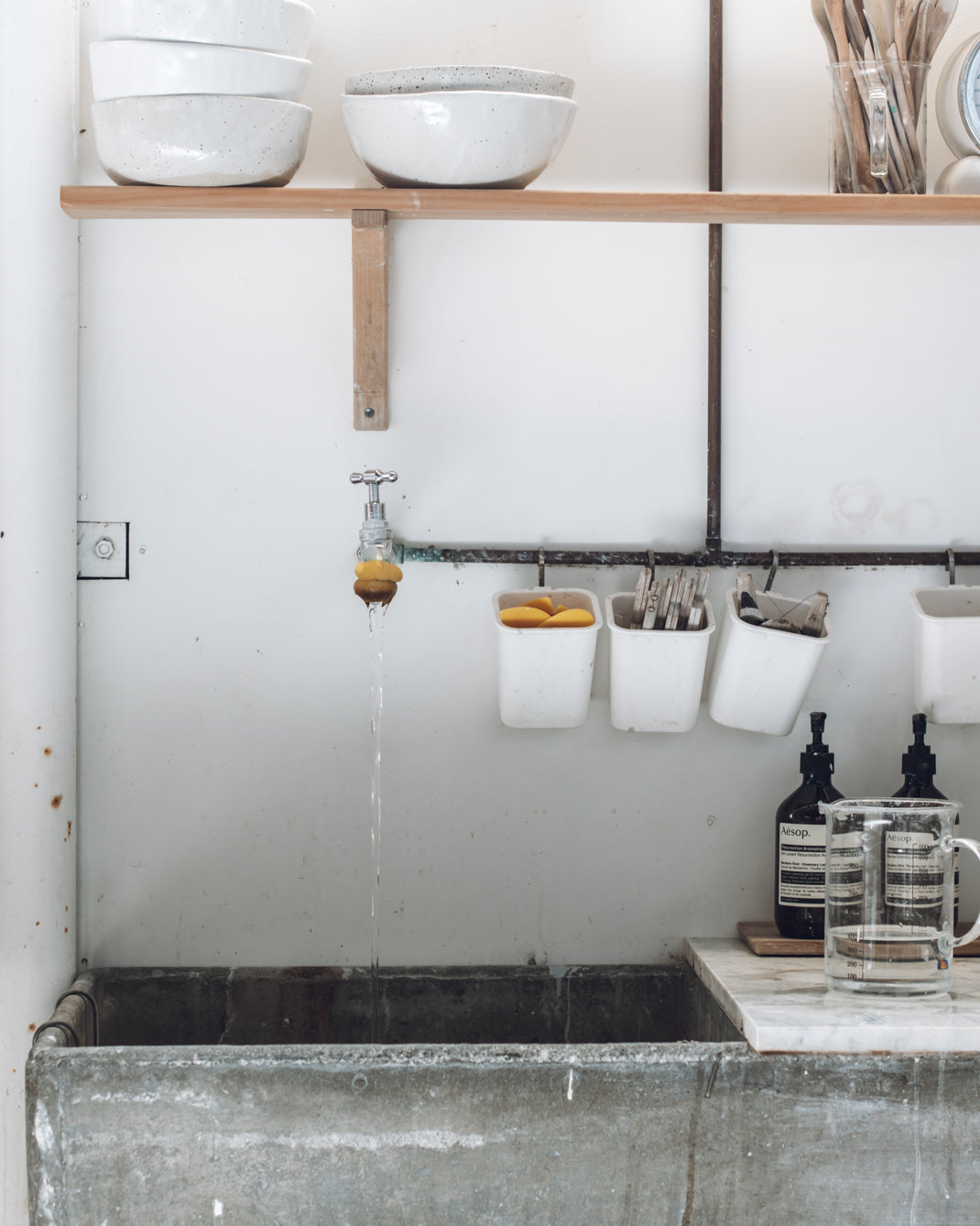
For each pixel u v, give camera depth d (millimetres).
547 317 1495
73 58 1436
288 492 1492
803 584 1517
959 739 1525
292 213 1315
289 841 1507
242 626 1497
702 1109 1102
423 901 1514
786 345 1508
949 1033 1101
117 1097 1088
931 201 1298
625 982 1491
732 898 1525
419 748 1511
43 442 1393
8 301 1363
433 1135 1095
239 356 1484
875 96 1292
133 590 1491
